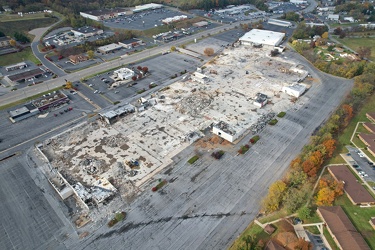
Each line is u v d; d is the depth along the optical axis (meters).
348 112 84.19
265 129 81.50
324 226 53.41
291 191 57.03
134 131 81.00
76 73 117.06
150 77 114.38
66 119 87.31
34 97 98.94
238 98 97.31
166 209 57.62
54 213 57.09
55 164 69.44
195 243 51.03
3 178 65.69
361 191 59.66
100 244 51.16
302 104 94.06
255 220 55.09
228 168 67.75
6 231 53.69
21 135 80.31
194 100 95.12
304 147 71.12
